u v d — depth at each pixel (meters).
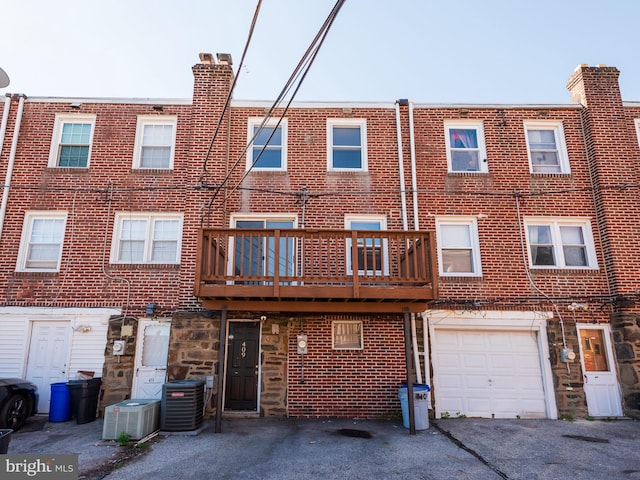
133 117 11.61
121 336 10.21
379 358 10.05
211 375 9.73
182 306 10.18
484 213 11.04
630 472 6.37
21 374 9.98
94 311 10.31
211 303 8.83
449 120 11.72
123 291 10.48
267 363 9.95
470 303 10.40
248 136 11.45
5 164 11.05
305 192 11.04
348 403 9.81
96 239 10.77
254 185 11.08
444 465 6.59
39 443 7.60
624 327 10.06
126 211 10.98
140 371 10.09
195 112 11.30
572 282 10.62
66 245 10.70
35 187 11.00
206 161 10.83
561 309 10.48
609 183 10.98
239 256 10.80
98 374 10.06
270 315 10.14
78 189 11.04
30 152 11.23
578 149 11.48
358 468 6.43
